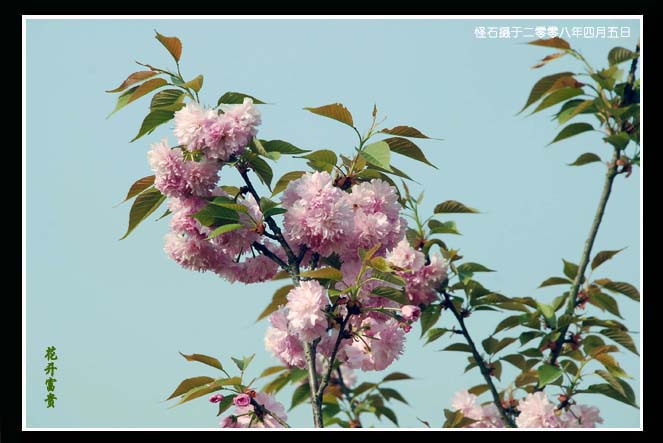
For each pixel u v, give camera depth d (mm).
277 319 5129
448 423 5961
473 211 5926
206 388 4551
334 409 6641
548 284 6215
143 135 4828
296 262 4812
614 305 6039
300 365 5086
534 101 5855
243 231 4801
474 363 6141
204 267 5027
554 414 5594
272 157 4621
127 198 4961
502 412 5754
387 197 4949
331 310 4645
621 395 5605
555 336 5836
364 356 5125
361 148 4902
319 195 4699
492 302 5906
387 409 6668
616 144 5633
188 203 4781
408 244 5504
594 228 5809
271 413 4688
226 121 4625
